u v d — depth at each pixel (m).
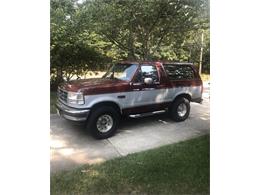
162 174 3.70
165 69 5.43
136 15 7.64
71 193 3.36
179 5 7.57
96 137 4.66
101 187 3.45
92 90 4.57
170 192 3.39
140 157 4.11
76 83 4.84
